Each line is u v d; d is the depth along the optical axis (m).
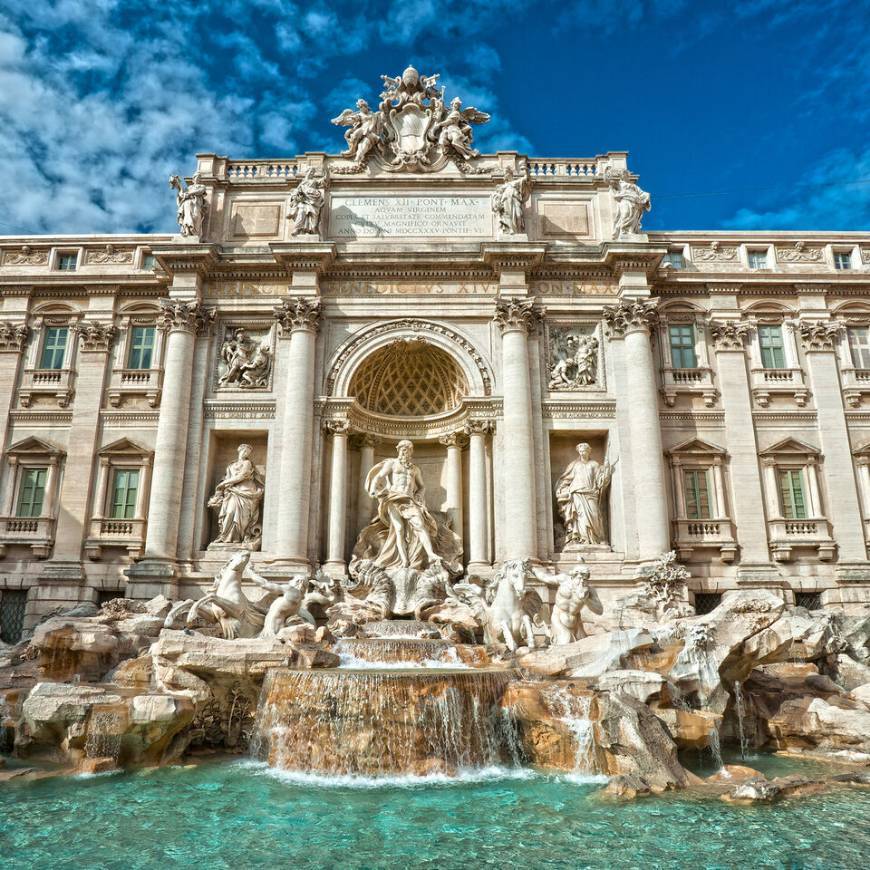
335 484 28.47
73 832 11.81
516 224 30.81
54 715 15.92
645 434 28.36
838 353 31.52
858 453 30.08
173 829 11.99
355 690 16.12
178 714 16.06
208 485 29.20
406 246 31.23
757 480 29.52
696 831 11.88
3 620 28.56
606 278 30.98
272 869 10.30
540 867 10.38
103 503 29.23
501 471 28.75
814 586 28.59
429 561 27.22
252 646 18.23
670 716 16.19
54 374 31.00
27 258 32.72
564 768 15.87
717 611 19.72
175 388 28.88
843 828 11.99
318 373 29.64
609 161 32.72
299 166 32.56
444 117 33.31
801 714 18.95
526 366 29.28
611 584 27.09
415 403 32.19
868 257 32.91
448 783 14.90
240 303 30.52
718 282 31.55
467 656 20.33
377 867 10.41
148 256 32.81
